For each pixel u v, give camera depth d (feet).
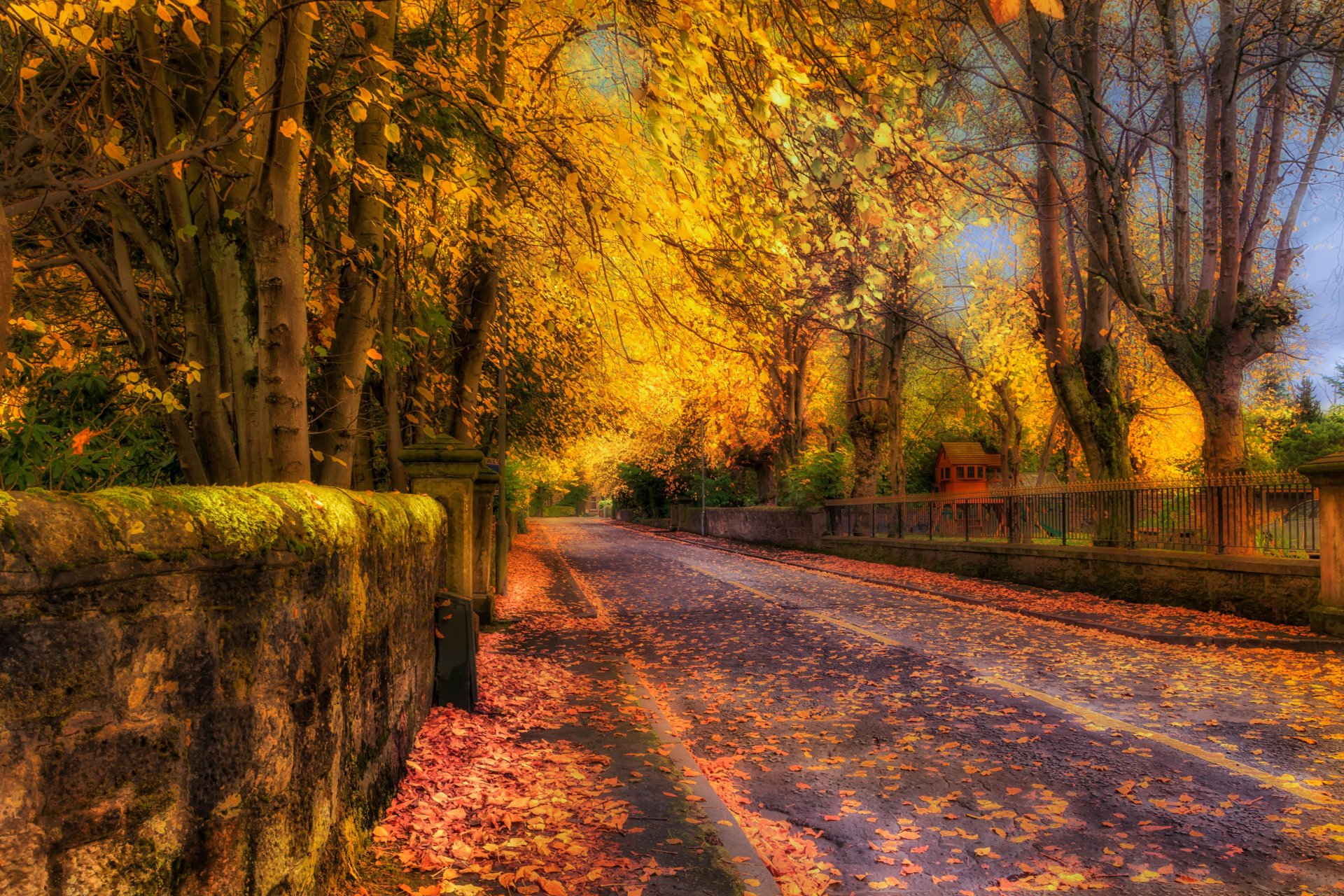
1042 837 15.17
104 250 21.43
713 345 30.50
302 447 16.44
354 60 18.66
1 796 5.59
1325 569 35.42
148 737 7.02
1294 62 46.80
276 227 15.90
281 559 9.04
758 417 118.73
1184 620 40.22
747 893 12.11
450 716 22.04
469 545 30.83
